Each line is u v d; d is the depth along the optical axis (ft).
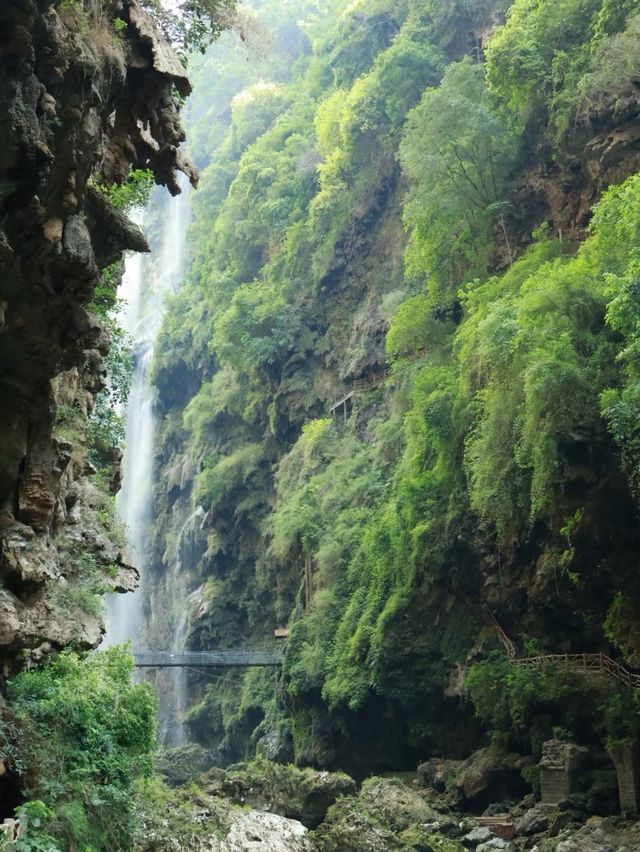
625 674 118.52
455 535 143.84
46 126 49.70
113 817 57.36
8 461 59.11
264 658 180.96
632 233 109.29
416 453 156.97
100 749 58.75
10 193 49.11
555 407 112.57
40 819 49.19
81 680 60.95
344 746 156.66
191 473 255.09
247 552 225.15
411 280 194.90
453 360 157.89
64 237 53.26
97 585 69.41
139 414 291.38
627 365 107.96
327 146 233.35
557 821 111.04
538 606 133.49
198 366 269.44
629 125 141.79
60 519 67.67
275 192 252.42
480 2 208.54
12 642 56.34
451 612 147.33
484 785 126.82
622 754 112.06
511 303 129.08
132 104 62.90
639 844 98.84
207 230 296.71
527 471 124.47
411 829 114.01
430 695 145.18
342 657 158.40
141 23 61.16
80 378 73.05
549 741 119.96
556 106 155.94
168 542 258.57
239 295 233.76
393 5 239.30
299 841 97.96
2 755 51.75
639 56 139.95
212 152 337.72
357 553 168.86
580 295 118.01
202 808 96.99
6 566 58.49
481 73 173.27
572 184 154.10
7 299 53.26
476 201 166.71
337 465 193.98
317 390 220.02
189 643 225.15
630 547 118.83
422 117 168.66
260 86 306.35
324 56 277.23
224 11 67.97
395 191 216.74
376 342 204.33
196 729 214.69
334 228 225.56
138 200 69.87
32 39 47.91
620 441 108.27
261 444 231.71
